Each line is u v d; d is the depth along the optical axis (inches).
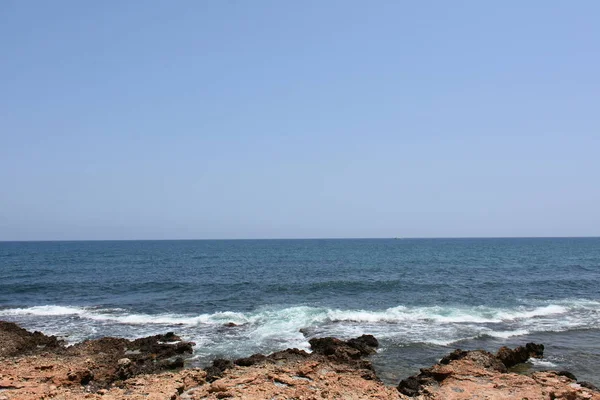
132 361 656.4
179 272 2268.7
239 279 1926.7
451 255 3885.3
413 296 1432.1
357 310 1160.8
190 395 502.3
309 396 487.5
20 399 466.3
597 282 1800.0
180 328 946.1
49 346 782.5
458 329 932.0
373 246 6530.5
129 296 1444.4
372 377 585.0
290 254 4156.0
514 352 698.2
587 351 773.3
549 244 7003.0
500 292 1517.0
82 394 499.5
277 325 966.4
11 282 1791.3
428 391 525.0
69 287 1647.4
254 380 536.4
